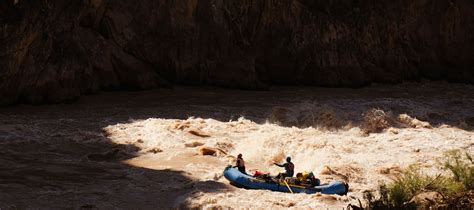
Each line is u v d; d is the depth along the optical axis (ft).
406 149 67.21
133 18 108.06
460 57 139.64
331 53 123.95
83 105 89.76
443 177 43.86
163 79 109.19
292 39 122.42
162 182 49.21
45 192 43.98
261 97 105.19
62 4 91.66
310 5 127.75
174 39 110.83
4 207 39.19
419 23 139.33
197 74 112.37
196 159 59.26
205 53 112.88
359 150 66.08
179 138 67.82
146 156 60.29
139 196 44.39
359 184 52.47
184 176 51.55
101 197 43.45
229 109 91.15
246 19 117.29
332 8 128.57
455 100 108.78
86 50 98.68
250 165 59.88
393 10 134.10
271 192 46.70
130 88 104.17
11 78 83.51
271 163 61.11
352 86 123.34
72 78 92.43
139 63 106.11
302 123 82.07
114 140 66.33
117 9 106.52
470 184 41.45
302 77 123.13
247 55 116.37
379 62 131.44
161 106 91.40
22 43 83.35
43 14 86.07
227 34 113.80
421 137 73.67
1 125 70.90
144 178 50.29
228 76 113.09
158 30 109.81
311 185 47.37
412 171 48.96
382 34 132.67
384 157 62.75
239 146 66.03
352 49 126.93
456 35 140.26
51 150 60.70
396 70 132.05
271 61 122.52
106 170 53.16
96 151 61.52
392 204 38.45
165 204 42.52
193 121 77.51
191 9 111.45
